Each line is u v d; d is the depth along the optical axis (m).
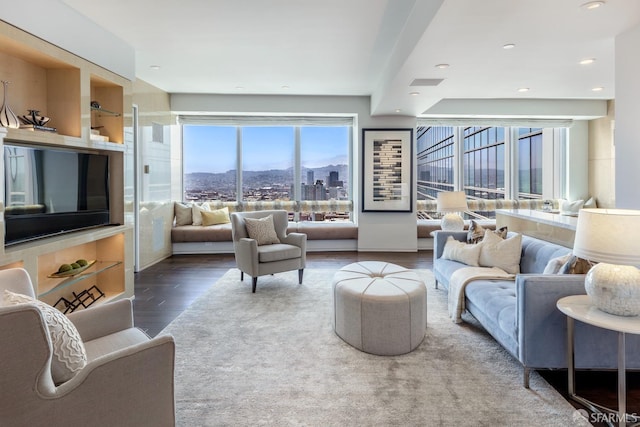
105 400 1.37
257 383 2.28
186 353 2.70
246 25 3.53
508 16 2.49
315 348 2.77
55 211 3.12
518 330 2.25
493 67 3.71
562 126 6.98
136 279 4.83
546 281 2.18
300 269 4.57
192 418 1.94
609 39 2.91
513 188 7.60
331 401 2.09
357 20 3.41
